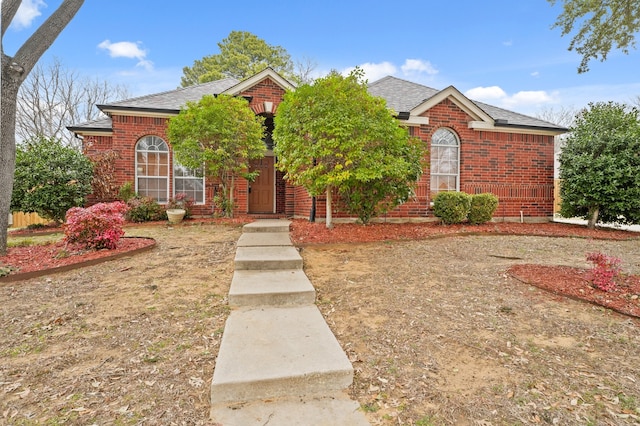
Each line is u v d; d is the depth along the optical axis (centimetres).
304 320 357
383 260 626
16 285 473
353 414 222
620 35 727
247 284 448
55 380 254
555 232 982
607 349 306
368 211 962
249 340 306
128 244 691
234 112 994
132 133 1137
